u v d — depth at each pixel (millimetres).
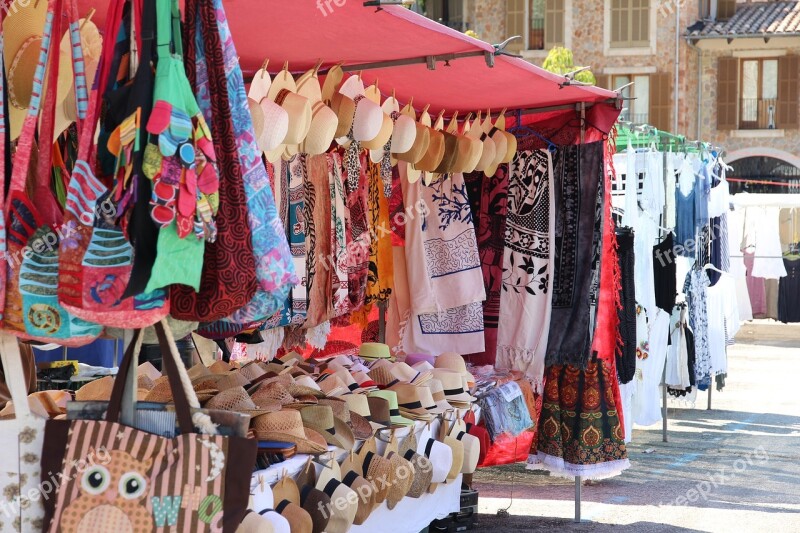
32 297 2475
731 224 14820
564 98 6047
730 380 13430
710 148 10336
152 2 2316
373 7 3607
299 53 4469
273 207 2525
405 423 4727
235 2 3572
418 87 5629
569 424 6074
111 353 5855
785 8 26234
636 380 8367
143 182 2264
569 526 6004
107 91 2361
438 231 6293
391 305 6395
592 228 6105
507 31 26500
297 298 4793
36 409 3170
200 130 2336
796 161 26078
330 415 4070
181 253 2270
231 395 3672
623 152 8727
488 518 6195
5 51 2812
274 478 3557
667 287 8477
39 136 2631
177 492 2438
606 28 25891
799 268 16969
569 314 6129
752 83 26359
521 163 6391
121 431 2475
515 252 6359
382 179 5891
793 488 7258
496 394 5973
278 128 4031
